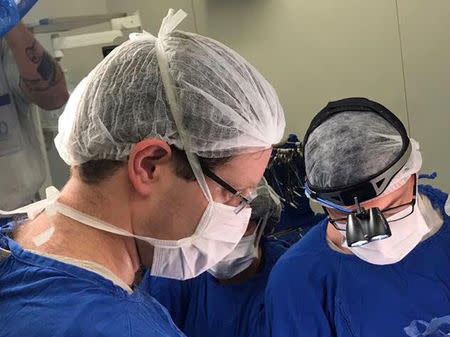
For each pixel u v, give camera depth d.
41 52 1.93
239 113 0.81
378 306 1.23
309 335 1.26
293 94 2.78
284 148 1.98
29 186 1.92
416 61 2.49
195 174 0.77
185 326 1.50
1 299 0.67
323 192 1.19
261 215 1.42
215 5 2.83
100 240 0.73
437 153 2.55
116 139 0.75
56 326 0.63
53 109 1.99
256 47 2.79
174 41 0.84
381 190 1.14
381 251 1.21
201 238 0.83
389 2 2.47
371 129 1.21
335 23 2.60
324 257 1.32
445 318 1.04
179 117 0.76
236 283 1.48
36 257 0.69
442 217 1.31
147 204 0.75
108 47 2.08
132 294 0.71
